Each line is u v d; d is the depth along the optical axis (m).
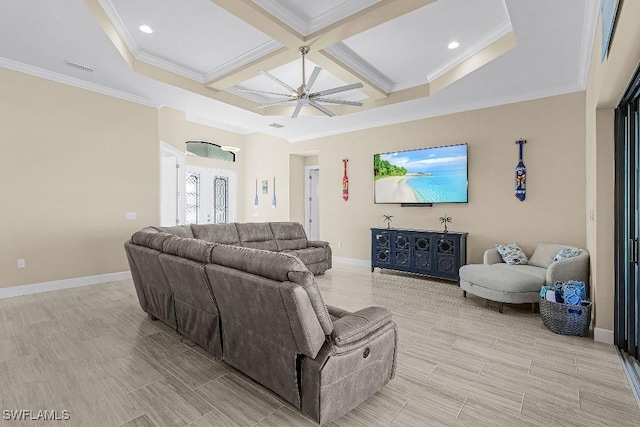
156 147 5.39
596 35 2.66
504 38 3.34
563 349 2.68
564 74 3.86
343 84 4.86
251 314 1.93
